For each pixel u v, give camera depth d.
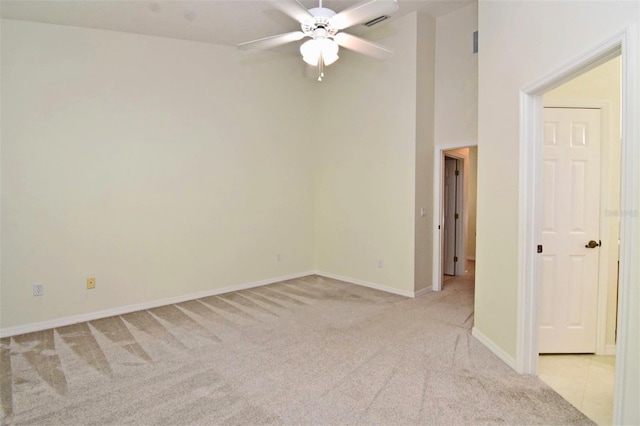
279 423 1.85
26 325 3.17
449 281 5.12
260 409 1.98
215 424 1.85
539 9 2.13
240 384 2.24
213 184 4.28
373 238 4.67
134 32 3.63
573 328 2.71
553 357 2.68
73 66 3.33
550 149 2.65
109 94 3.53
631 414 1.47
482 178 2.90
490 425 1.84
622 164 1.50
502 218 2.60
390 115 4.41
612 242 2.67
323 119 5.26
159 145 3.85
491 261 2.76
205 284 4.25
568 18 1.87
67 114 3.31
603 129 2.63
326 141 5.23
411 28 4.14
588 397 2.12
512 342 2.46
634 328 1.45
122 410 1.98
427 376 2.33
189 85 4.05
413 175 4.20
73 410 1.98
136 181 3.71
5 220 3.07
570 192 2.66
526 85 2.27
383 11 2.34
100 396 2.12
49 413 1.96
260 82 4.68
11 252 3.10
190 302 4.02
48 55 3.21
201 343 2.88
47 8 2.97
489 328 2.78
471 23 4.02
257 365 2.50
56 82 3.25
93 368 2.47
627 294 1.47
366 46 2.87
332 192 5.17
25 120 3.12
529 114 2.29
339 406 2.00
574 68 1.83
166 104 3.89
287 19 3.53
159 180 3.87
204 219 4.22
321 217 5.34
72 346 2.84
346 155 4.96
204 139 4.19
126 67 3.62
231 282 4.48
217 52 4.25
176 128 3.97
